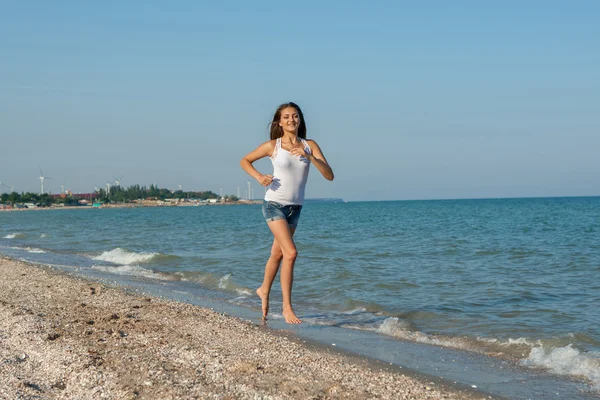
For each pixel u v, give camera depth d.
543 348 5.99
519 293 9.50
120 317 6.95
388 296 9.30
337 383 4.60
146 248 19.42
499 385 4.77
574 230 26.94
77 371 4.65
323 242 21.00
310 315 7.85
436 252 16.81
